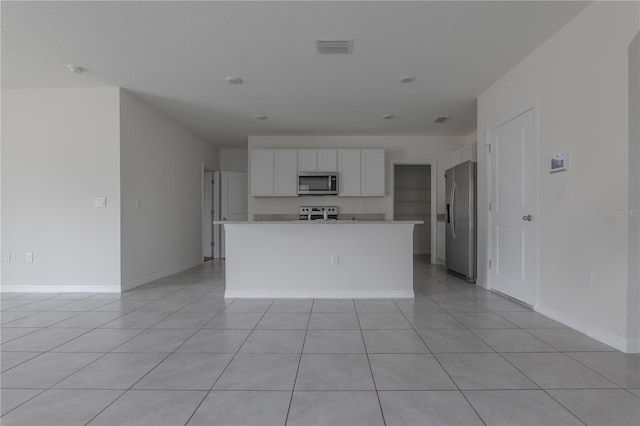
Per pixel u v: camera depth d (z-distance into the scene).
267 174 6.00
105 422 1.48
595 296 2.41
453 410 1.56
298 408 1.58
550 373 1.91
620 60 2.19
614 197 2.24
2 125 3.98
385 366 2.01
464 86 3.91
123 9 2.45
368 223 3.70
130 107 4.16
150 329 2.68
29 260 3.99
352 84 3.86
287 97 4.27
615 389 1.73
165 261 5.08
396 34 2.80
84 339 2.47
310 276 3.73
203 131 5.97
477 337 2.47
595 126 2.39
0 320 2.93
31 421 1.49
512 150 3.46
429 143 6.33
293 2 2.38
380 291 3.71
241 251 3.74
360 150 6.03
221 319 2.94
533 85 3.09
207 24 2.65
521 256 3.32
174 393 1.72
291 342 2.40
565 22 2.63
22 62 3.30
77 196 3.97
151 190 4.67
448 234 5.34
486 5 2.41
